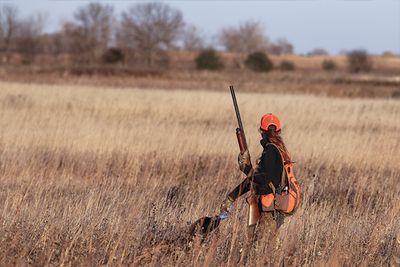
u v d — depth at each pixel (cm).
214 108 7075
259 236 2103
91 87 9938
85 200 2834
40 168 3975
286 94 10144
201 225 2256
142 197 2806
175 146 4619
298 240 2323
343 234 2366
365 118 6588
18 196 2727
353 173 4019
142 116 6481
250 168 2152
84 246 2239
